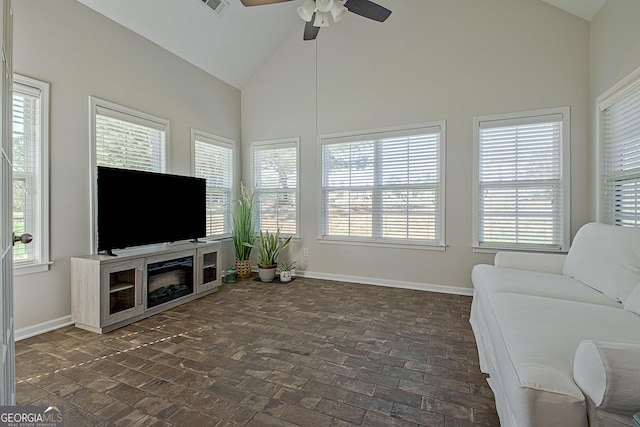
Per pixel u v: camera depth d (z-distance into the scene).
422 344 2.33
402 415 1.54
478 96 3.52
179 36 3.62
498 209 3.49
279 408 1.59
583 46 3.11
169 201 3.35
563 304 1.67
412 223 3.91
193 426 1.46
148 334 2.52
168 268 3.22
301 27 4.45
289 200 4.66
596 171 2.94
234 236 4.57
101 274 2.52
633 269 1.79
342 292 3.74
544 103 3.25
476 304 2.60
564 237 3.20
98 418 1.51
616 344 0.96
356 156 4.20
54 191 2.63
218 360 2.09
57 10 2.65
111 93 3.07
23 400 1.65
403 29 3.86
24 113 2.48
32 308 2.50
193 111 4.06
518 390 1.02
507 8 3.38
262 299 3.47
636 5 2.36
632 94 2.46
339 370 1.96
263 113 4.78
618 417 0.91
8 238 1.05
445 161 3.67
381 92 3.99
